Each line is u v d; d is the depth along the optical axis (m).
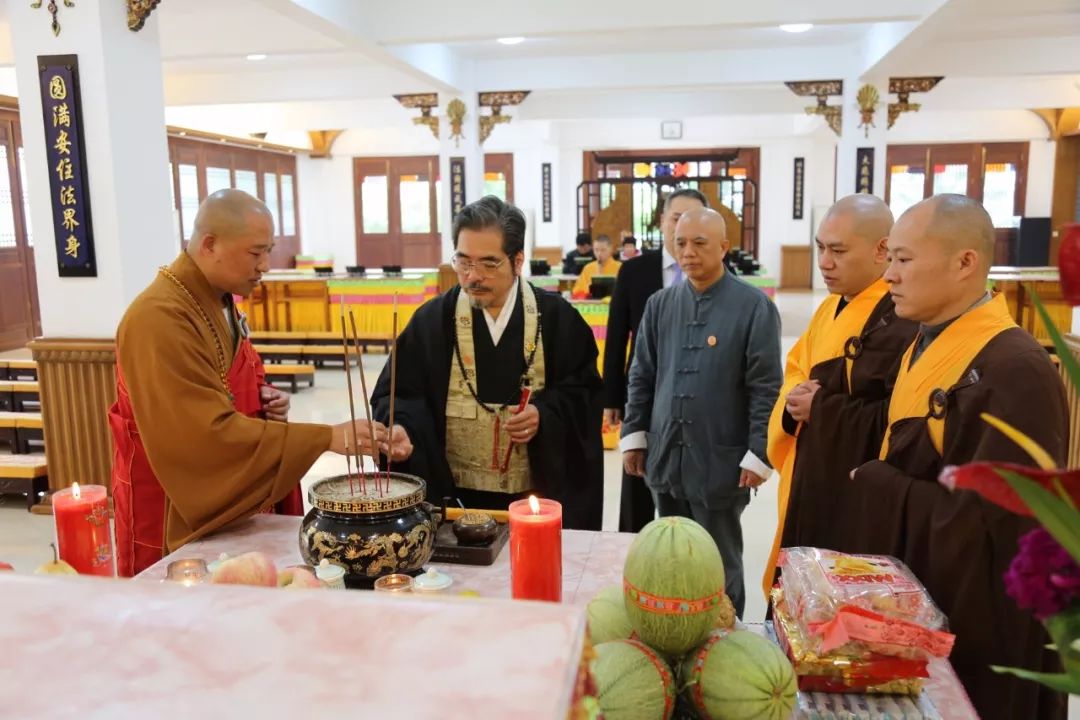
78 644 0.49
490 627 0.51
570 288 7.74
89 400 3.68
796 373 1.96
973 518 1.23
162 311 1.60
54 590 0.55
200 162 11.15
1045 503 0.58
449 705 0.44
